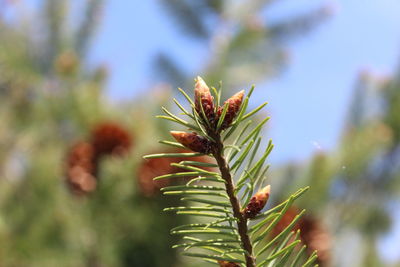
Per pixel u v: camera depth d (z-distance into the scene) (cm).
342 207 90
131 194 67
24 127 115
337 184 90
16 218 75
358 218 94
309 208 80
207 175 28
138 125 71
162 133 71
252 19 134
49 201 75
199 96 28
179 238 64
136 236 66
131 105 82
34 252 72
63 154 77
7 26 136
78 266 71
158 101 77
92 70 124
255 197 28
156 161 64
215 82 114
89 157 68
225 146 28
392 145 103
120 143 68
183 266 64
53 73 131
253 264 28
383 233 98
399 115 109
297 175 80
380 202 99
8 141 115
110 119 81
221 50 129
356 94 117
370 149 91
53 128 106
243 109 28
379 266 86
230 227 28
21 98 124
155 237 65
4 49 131
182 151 64
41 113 109
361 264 86
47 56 136
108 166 68
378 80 118
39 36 139
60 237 72
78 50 142
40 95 113
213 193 28
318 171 79
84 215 70
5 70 128
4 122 117
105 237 68
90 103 84
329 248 65
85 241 71
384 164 102
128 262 67
